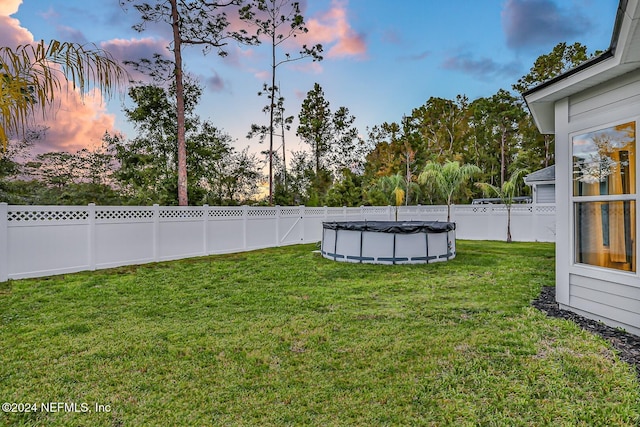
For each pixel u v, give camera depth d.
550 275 6.36
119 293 5.20
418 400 2.26
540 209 12.60
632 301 3.31
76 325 3.75
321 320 3.90
